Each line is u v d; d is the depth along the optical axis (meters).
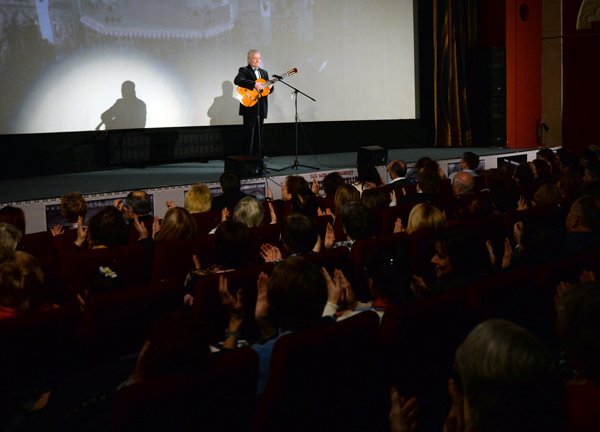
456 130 11.76
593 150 8.34
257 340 2.82
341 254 3.04
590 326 1.47
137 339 2.54
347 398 2.05
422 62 11.71
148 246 3.53
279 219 5.61
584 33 12.27
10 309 2.37
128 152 8.76
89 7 8.25
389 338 2.13
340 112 10.73
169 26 8.89
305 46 10.19
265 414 1.85
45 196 6.48
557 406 1.33
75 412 1.92
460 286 2.64
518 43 12.11
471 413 1.39
